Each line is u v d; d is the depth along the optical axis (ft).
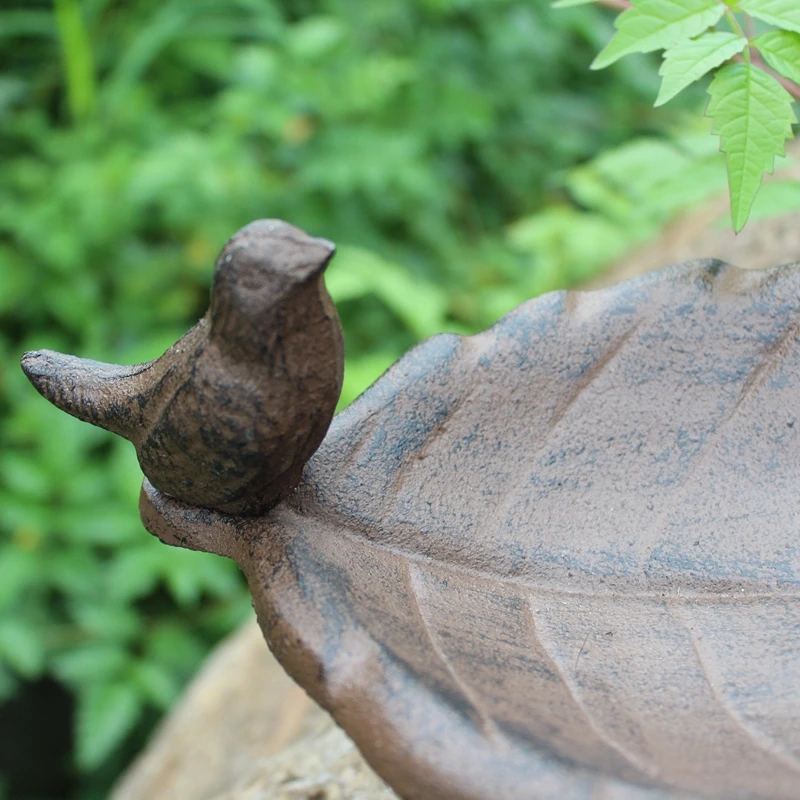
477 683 1.20
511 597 1.34
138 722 3.52
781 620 1.33
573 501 1.38
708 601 1.35
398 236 4.34
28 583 3.17
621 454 1.40
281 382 1.26
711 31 1.55
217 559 3.15
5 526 3.23
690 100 4.41
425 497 1.36
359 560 1.32
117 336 3.68
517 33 4.66
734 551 1.37
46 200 3.66
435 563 1.35
